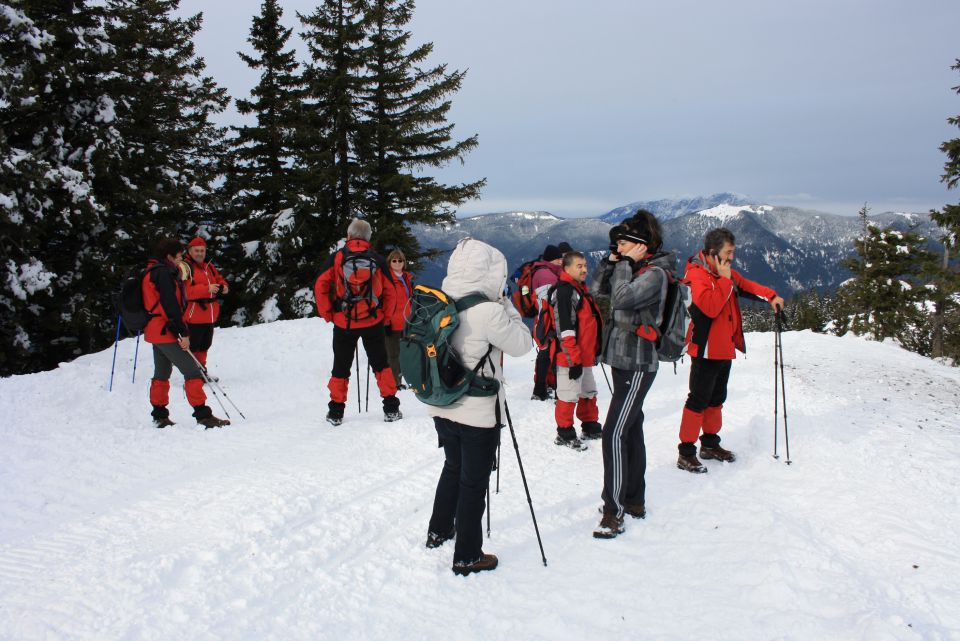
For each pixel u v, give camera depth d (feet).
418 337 10.33
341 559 11.26
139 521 12.58
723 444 17.51
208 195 69.15
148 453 17.17
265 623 9.13
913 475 14.53
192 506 13.32
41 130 51.78
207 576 10.31
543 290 19.65
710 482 14.75
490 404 10.48
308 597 9.87
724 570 10.37
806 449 16.44
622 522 12.21
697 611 9.27
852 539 11.50
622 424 12.21
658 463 16.31
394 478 15.40
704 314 14.88
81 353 54.60
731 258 14.76
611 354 12.38
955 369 32.83
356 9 73.10
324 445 18.03
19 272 46.75
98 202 51.03
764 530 11.67
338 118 71.26
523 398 24.44
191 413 22.03
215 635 8.77
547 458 16.99
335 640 8.80
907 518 12.29
